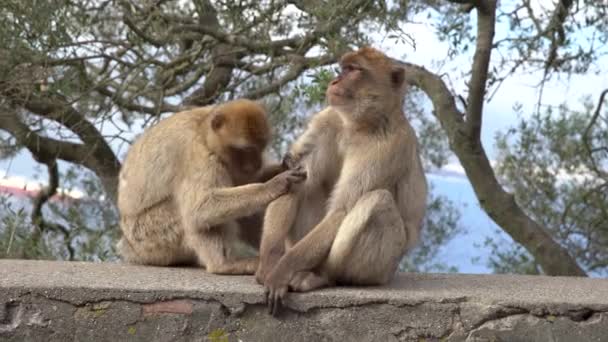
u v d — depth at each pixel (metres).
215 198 5.81
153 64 9.32
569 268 9.22
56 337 4.97
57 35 7.94
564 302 5.07
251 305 5.02
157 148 6.12
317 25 8.11
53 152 10.45
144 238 6.16
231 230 6.07
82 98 8.94
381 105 5.58
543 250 9.26
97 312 4.97
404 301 5.03
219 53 9.61
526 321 5.05
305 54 9.14
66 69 8.80
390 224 5.26
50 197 10.80
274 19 9.18
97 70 9.91
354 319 5.02
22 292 4.96
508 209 9.39
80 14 8.52
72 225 9.41
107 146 10.43
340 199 5.44
